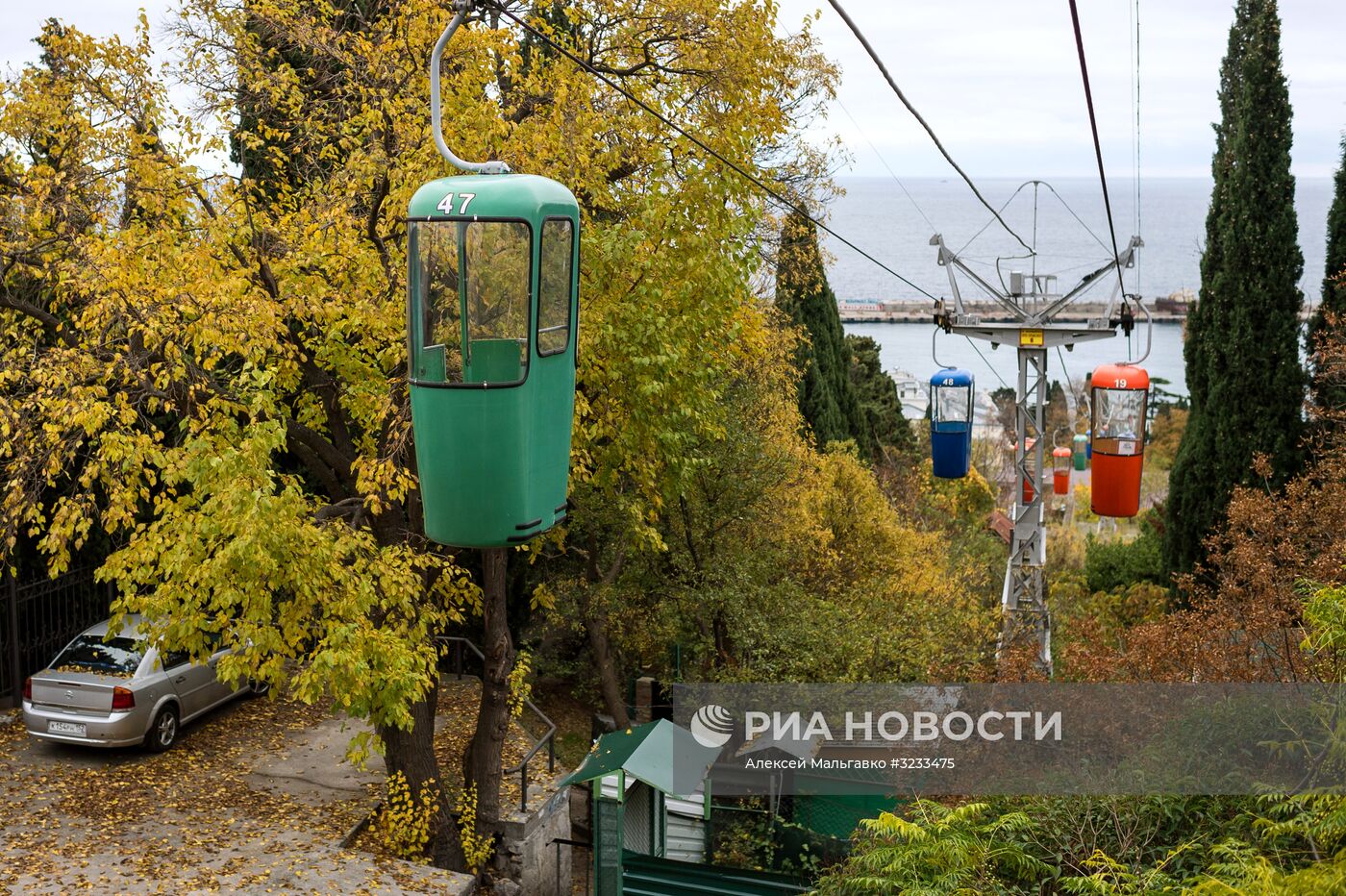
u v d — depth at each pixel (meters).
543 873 15.06
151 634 11.77
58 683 15.24
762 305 21.81
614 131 13.87
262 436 10.84
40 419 11.87
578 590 18.81
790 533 20.25
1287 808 9.05
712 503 19.31
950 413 18.73
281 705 18.12
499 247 6.53
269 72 14.16
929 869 9.73
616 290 13.22
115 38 12.36
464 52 12.62
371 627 11.45
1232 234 25.22
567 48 14.19
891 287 114.75
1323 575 13.54
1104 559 32.03
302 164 16.58
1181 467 26.17
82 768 15.12
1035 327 17.94
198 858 12.45
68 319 14.57
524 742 17.67
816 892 10.96
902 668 17.42
